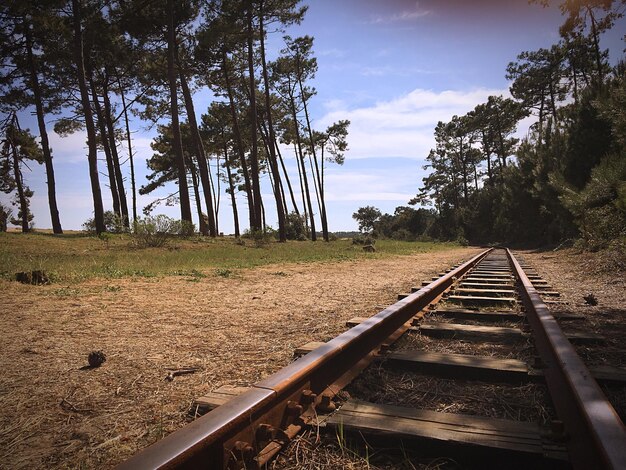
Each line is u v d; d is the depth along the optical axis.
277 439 2.10
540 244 33.06
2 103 30.62
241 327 5.14
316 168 45.28
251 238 29.92
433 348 3.97
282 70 42.81
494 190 52.03
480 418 2.30
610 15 11.89
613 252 10.84
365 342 3.60
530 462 1.94
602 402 1.98
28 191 41.50
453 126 68.12
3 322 5.41
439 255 22.16
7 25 26.27
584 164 18.80
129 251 18.23
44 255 15.48
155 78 33.44
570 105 21.23
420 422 2.25
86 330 5.00
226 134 49.31
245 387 2.98
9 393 3.03
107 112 35.34
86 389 3.11
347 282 9.79
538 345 3.79
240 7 28.06
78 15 23.89
